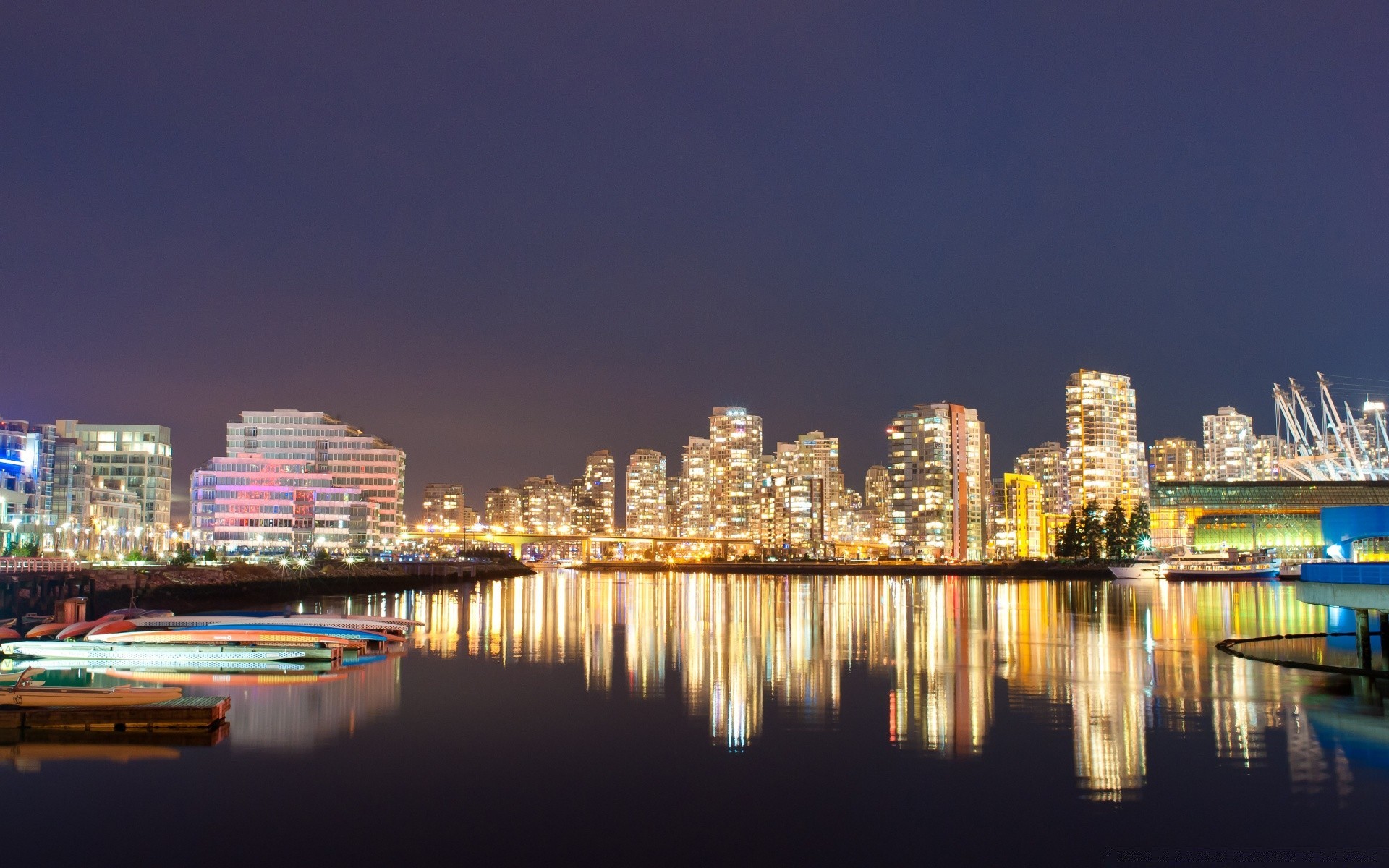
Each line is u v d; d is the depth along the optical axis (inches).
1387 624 2760.8
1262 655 2962.6
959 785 1568.7
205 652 3061.0
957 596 7514.8
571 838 1359.5
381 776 1638.8
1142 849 1293.1
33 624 4097.0
